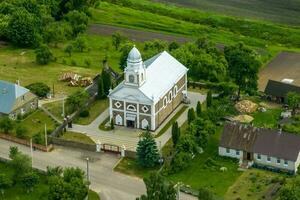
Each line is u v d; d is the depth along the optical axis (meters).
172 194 165.38
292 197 170.88
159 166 196.75
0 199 180.62
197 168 195.75
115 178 192.25
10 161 191.25
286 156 193.38
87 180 184.12
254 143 197.88
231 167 196.12
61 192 172.75
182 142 199.00
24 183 182.38
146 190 178.62
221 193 183.88
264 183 187.88
